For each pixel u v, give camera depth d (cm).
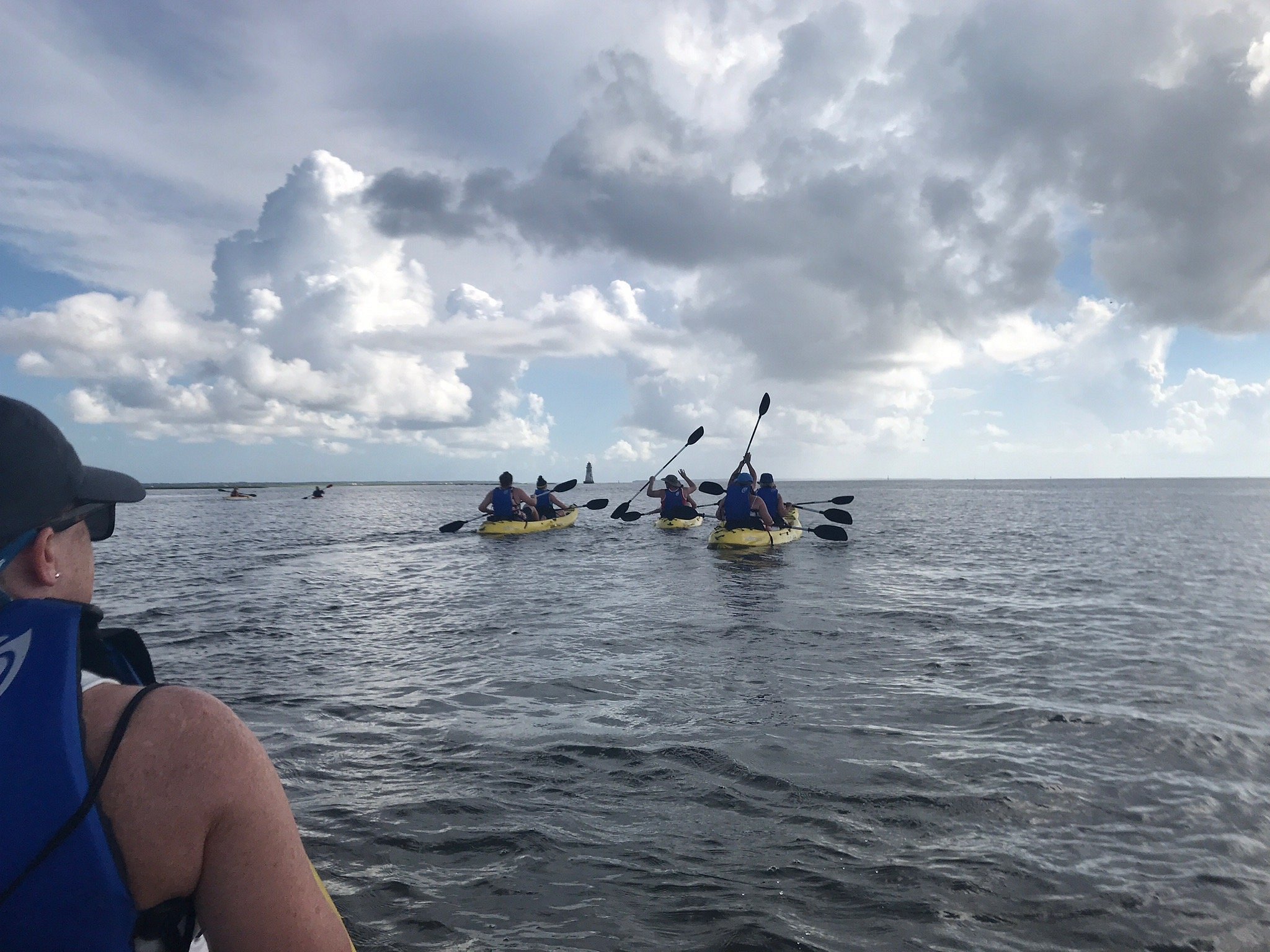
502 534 2216
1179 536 2297
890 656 730
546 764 467
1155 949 291
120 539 2345
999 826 386
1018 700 588
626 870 346
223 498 9319
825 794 422
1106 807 406
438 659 737
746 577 1305
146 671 121
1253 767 458
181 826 97
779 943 293
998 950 290
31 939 91
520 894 327
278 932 104
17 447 104
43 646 97
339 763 471
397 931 302
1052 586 1200
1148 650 755
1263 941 297
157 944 99
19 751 91
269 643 816
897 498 6975
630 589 1189
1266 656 725
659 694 612
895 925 305
